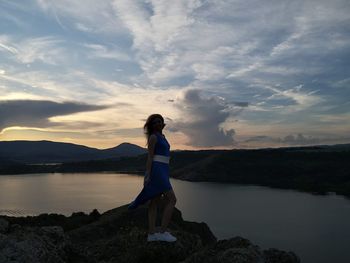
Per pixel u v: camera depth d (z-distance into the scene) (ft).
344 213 337.72
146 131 21.80
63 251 18.52
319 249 223.51
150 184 21.01
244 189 526.16
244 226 281.33
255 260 17.19
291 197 445.37
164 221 21.30
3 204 331.36
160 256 20.81
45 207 312.29
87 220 51.80
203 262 17.70
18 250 15.62
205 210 345.10
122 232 27.40
